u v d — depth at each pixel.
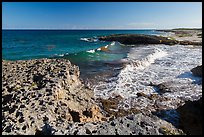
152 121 8.45
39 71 16.30
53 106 9.95
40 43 61.34
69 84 14.20
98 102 15.19
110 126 7.89
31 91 11.58
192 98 16.45
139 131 7.63
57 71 16.05
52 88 11.88
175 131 8.03
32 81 13.98
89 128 7.71
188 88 18.66
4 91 11.97
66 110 10.14
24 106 9.43
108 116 13.49
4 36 94.50
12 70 16.97
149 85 19.56
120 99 16.12
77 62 29.36
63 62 20.42
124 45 54.28
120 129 7.71
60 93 11.89
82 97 13.47
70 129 7.60
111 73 23.39
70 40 74.62
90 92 16.47
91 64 27.97
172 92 17.73
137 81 20.72
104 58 32.25
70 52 40.84
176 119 11.77
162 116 12.30
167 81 20.64
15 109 9.10
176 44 56.03
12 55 38.47
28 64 19.78
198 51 41.22
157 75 23.00
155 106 15.05
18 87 12.52
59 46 53.31
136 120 8.37
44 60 21.67
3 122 8.07
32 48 48.66
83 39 80.06
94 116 11.98
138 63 27.77
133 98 16.44
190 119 10.98
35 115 8.68
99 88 18.47
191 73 23.42
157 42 58.81
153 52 37.41
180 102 15.73
